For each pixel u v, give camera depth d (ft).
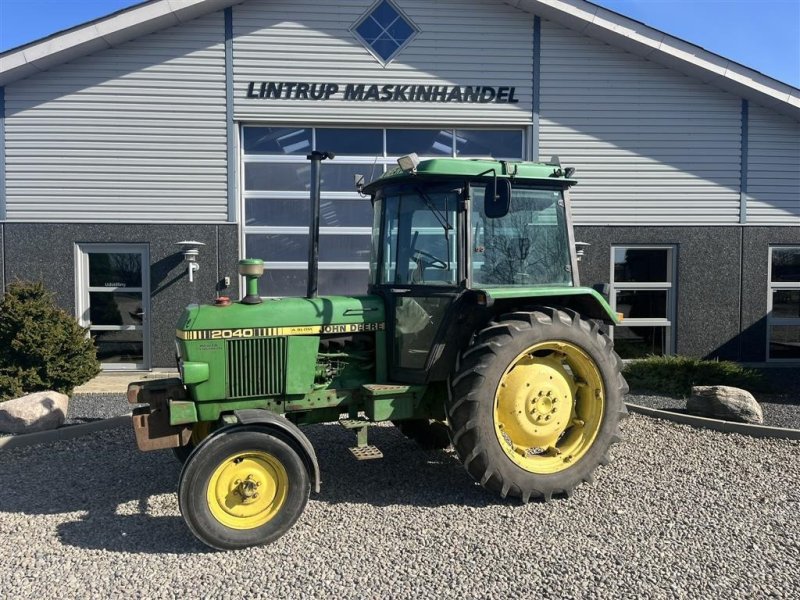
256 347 13.60
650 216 32.14
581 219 31.89
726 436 18.78
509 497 13.83
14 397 21.04
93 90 29.30
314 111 30.25
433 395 14.85
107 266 29.96
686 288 32.32
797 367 32.27
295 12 29.89
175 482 15.28
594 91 31.58
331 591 10.09
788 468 15.89
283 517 11.92
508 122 31.27
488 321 14.42
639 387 25.88
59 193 29.45
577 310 15.76
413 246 14.75
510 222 14.61
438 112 30.86
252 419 11.95
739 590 10.03
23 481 15.39
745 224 32.48
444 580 10.40
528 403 14.07
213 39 29.60
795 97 30.86
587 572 10.59
